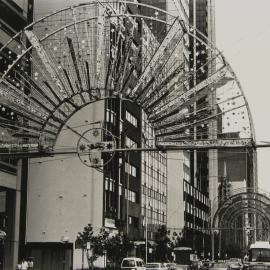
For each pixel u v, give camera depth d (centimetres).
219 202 14112
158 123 3181
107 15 3192
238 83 3033
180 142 3114
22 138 3425
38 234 6106
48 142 3269
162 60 3162
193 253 7538
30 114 3262
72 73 3562
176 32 3061
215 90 3114
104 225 6056
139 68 3406
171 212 10050
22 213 6134
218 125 3158
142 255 7462
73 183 6131
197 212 12825
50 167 6197
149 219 8306
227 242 16462
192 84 3241
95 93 3394
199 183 15550
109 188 6309
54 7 5981
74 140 5966
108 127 6162
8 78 3406
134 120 7544
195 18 17350
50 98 3394
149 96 3200
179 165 10581
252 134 3009
